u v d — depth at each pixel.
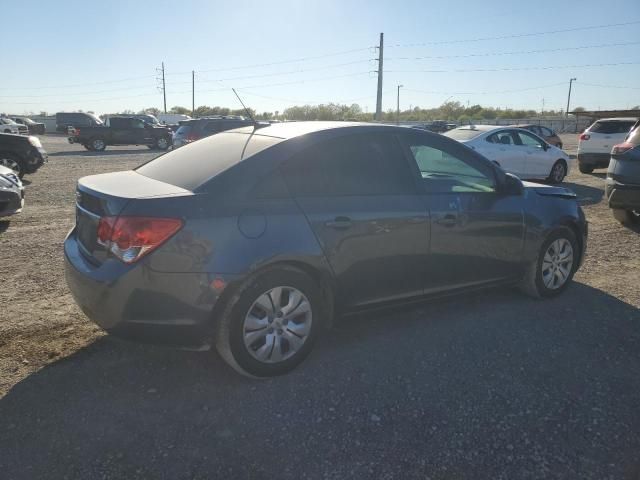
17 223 8.06
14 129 35.78
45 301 4.75
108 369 3.58
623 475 2.65
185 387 3.38
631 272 5.98
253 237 3.28
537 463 2.73
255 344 3.40
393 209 3.85
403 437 2.92
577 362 3.80
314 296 3.57
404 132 4.13
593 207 10.42
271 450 2.79
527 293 5.04
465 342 4.09
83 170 16.19
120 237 3.09
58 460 2.68
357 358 3.80
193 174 3.51
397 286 3.98
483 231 4.38
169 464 2.67
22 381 3.40
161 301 3.12
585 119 66.06
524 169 13.34
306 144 3.64
